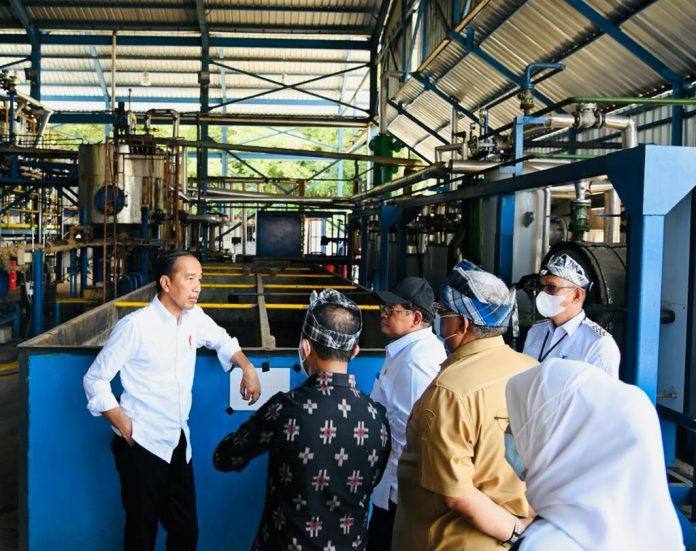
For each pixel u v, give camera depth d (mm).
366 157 9781
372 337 4414
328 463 1616
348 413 1657
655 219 2723
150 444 2322
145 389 2307
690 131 7379
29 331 8914
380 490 2178
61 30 15523
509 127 5219
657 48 7289
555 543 875
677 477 3457
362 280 11727
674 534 850
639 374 2752
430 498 1578
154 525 2385
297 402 1647
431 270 8625
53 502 2723
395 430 2109
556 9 8117
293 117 16109
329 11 15180
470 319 1614
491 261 5648
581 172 3264
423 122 15523
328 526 1623
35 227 13719
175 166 9188
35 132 13422
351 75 17984
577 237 4188
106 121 17047
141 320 2285
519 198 5309
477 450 1502
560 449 923
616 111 9141
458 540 1520
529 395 970
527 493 964
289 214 13859
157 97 18891
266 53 16938
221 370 2734
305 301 5609
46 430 2688
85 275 10492
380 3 15117
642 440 870
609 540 849
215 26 15508
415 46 13094
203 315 2648
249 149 9398
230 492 2805
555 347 2660
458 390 1508
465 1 9977
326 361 1707
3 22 14938
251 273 8070
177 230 9109
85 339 3627
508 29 9359
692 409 3361
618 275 3508
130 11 14977
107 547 2754
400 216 8000
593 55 8336
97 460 2713
